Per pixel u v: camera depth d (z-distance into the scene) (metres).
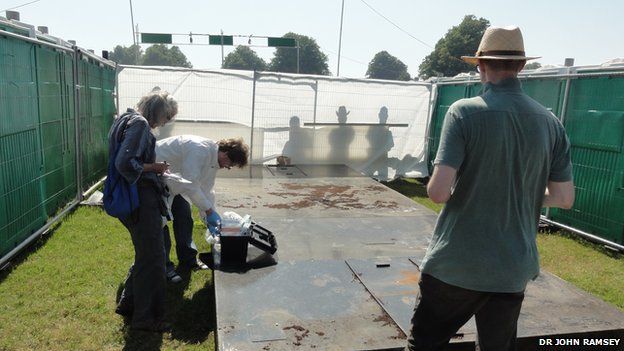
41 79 4.59
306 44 71.31
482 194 1.66
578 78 5.18
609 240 4.89
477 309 1.78
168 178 3.18
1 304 3.17
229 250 3.23
